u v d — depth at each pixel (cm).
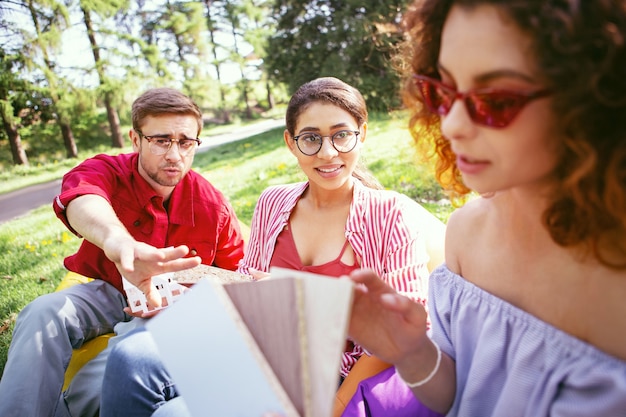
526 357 97
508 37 72
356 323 101
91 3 1501
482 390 106
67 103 1466
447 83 84
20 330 188
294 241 187
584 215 82
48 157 1554
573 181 77
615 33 68
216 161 923
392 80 951
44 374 182
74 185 198
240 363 75
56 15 1420
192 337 82
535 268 99
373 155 567
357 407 139
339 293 72
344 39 1134
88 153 1582
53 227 587
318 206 187
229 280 163
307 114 174
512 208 101
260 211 202
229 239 241
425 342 109
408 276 170
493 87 75
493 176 80
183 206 225
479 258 112
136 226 221
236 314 78
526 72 72
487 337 105
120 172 219
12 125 1434
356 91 183
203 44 2148
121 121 1873
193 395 81
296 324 74
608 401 86
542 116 74
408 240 173
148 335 158
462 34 75
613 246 85
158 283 167
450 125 79
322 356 72
